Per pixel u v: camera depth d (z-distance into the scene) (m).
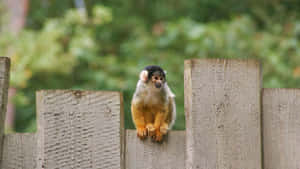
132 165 5.34
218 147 5.20
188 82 5.30
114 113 5.17
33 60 21.50
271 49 23.05
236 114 5.26
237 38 21.84
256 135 5.25
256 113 5.28
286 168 5.33
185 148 5.35
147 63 22.14
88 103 5.14
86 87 22.23
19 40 21.83
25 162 5.10
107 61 23.70
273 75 21.25
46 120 5.05
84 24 25.06
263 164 5.34
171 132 5.42
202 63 5.29
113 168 5.11
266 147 5.36
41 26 30.81
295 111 5.39
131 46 24.25
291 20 25.09
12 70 19.83
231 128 5.23
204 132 5.21
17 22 24.22
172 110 8.91
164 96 8.38
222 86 5.28
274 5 26.94
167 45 23.14
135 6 30.77
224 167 5.18
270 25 24.86
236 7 28.70
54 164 5.01
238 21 22.83
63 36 24.03
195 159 5.18
